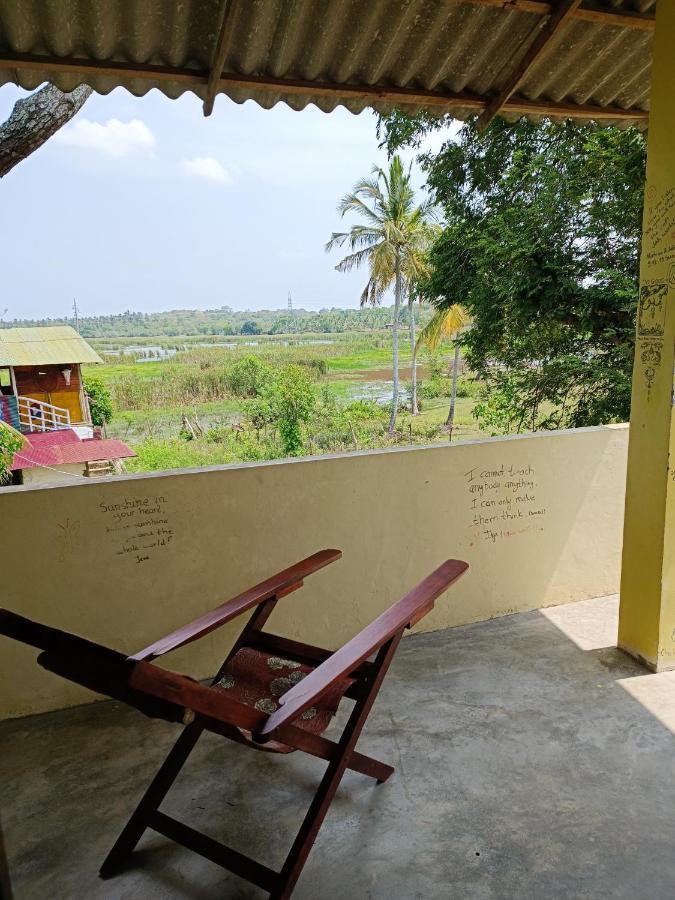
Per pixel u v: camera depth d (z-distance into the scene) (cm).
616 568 354
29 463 2117
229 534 270
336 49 251
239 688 197
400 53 260
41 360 2678
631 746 223
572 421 1339
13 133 943
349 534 289
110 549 253
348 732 169
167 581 264
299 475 276
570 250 1256
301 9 224
